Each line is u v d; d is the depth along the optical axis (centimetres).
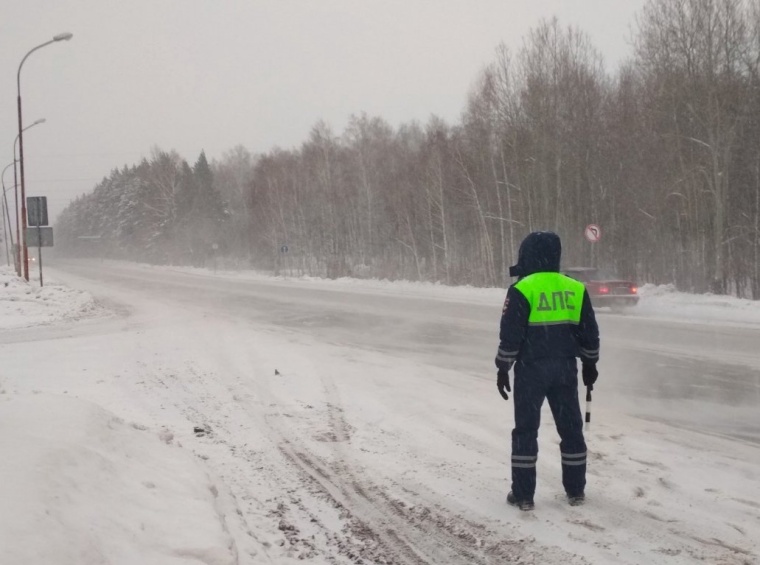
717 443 634
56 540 288
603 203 3725
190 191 9131
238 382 958
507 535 432
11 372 1078
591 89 3791
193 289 3603
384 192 5503
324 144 6081
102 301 2853
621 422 721
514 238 4038
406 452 618
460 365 1110
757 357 1135
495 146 4134
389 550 414
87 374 1040
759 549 400
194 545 343
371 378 985
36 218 3159
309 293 3128
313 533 440
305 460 598
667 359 1134
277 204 6378
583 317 482
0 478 337
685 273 3219
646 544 411
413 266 5166
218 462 590
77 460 407
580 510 468
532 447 475
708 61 2889
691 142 3080
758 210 2998
